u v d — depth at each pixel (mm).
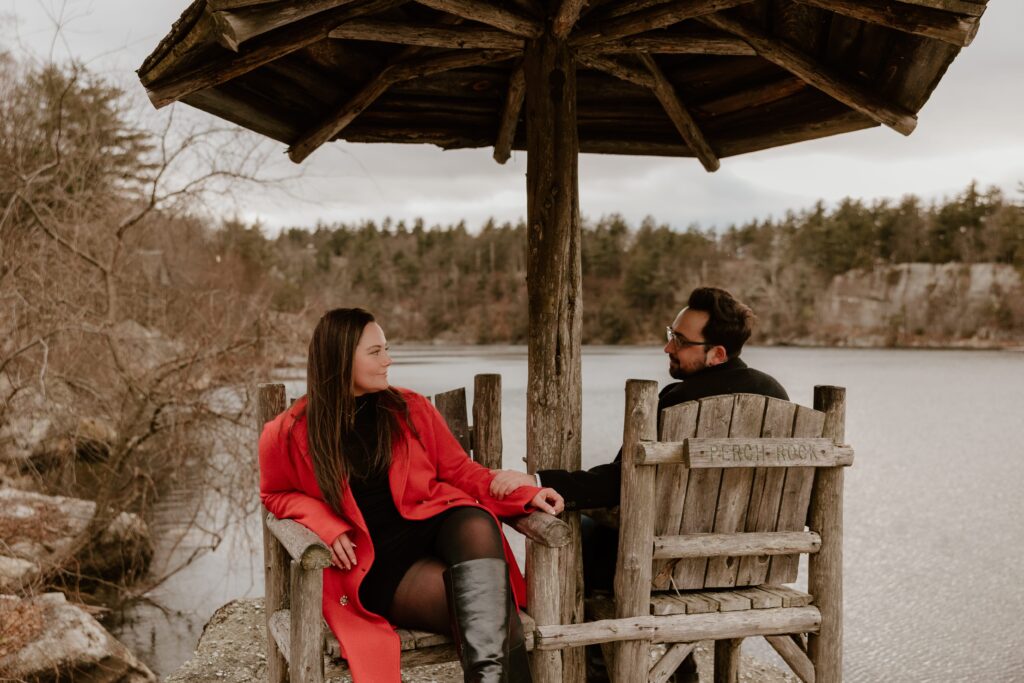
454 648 2184
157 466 7141
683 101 3607
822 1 2342
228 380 6602
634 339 98688
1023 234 84750
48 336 5848
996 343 81938
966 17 2146
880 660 5895
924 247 98188
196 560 7566
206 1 2053
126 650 4875
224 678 3775
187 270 7273
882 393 34062
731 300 2689
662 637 2367
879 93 2926
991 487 13852
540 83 2654
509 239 117188
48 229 6172
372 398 2422
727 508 2471
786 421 2457
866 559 9148
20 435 5965
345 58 3164
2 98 6465
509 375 35312
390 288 110125
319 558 2033
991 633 6457
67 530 6531
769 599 2469
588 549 2799
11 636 4480
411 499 2322
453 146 3834
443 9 2447
